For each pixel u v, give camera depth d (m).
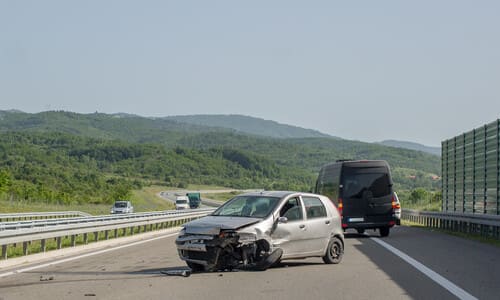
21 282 13.12
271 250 14.58
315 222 15.73
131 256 18.83
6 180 71.81
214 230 13.98
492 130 29.41
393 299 10.91
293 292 11.59
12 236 17.61
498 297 11.15
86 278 13.66
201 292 11.56
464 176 34.38
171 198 131.62
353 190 26.23
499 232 25.38
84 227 22.69
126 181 142.50
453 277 13.65
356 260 17.06
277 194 15.57
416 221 42.75
